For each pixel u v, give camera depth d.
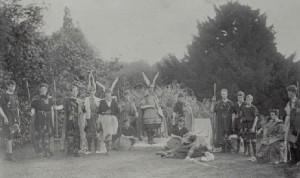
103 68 18.95
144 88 15.41
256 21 24.97
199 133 12.27
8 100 9.39
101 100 11.11
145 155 10.23
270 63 24.09
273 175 7.29
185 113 11.87
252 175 7.29
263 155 9.15
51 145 10.62
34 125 9.84
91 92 11.16
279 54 24.06
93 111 10.93
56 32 16.28
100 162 8.93
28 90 11.84
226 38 26.28
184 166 8.38
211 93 24.25
